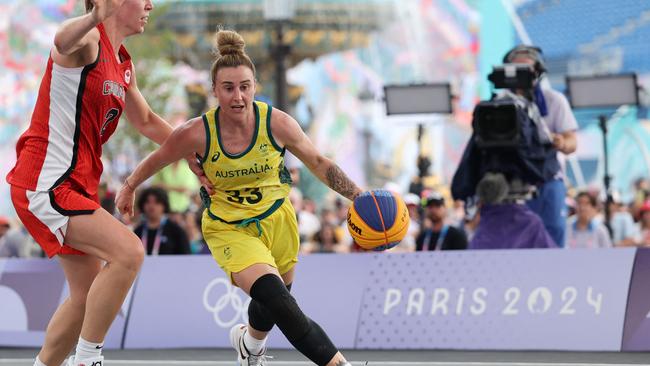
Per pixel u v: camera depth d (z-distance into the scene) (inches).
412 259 414.0
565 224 444.5
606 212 633.0
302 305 419.2
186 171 964.0
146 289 434.6
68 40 259.8
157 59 1133.7
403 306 410.3
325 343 271.9
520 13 1208.8
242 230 288.7
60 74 271.0
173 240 510.9
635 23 1130.7
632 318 389.4
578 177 1139.3
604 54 1145.4
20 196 275.9
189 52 1171.3
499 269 403.2
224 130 285.0
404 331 408.5
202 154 287.4
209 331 424.2
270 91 1165.1
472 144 426.3
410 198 635.5
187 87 1154.7
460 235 521.7
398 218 281.3
